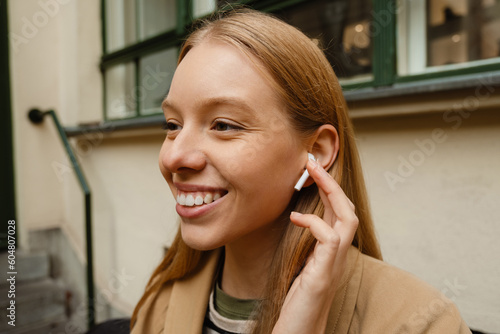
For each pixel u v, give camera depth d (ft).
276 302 2.34
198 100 2.02
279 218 2.53
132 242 9.25
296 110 2.18
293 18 6.53
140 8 9.99
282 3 6.58
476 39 4.61
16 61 11.06
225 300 2.72
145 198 8.86
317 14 6.19
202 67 2.05
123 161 9.49
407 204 4.81
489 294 4.19
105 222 10.11
